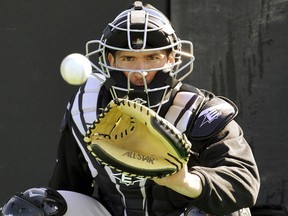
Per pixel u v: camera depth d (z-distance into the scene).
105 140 8.59
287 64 14.27
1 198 14.89
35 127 14.88
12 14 14.78
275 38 14.27
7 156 14.88
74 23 14.77
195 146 9.70
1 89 14.82
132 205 10.29
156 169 8.34
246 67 14.33
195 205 9.05
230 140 9.59
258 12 14.28
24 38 14.81
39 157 14.89
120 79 9.66
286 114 14.27
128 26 9.48
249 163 9.49
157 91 9.63
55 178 11.20
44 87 14.84
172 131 8.23
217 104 9.86
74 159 10.95
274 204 14.16
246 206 9.34
